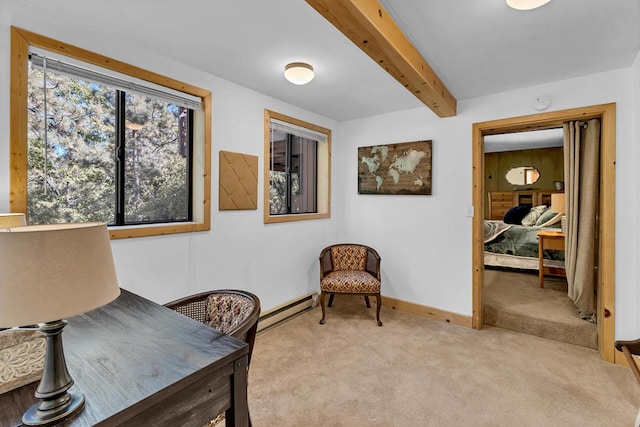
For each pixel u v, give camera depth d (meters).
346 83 2.67
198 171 2.47
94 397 0.77
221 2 1.59
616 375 2.16
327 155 3.80
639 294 2.19
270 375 2.16
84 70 1.82
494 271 4.70
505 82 2.62
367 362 2.34
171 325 1.20
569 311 2.99
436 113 3.01
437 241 3.25
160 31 1.87
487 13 1.68
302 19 1.74
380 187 3.61
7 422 0.72
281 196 3.41
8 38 1.55
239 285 2.75
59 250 0.66
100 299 0.72
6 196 1.57
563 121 2.71
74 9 1.65
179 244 2.31
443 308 3.21
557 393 1.96
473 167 3.02
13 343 0.86
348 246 3.58
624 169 2.33
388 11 1.65
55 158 1.87
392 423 1.70
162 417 0.81
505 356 2.44
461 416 1.75
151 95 2.12
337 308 3.56
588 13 1.67
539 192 6.16
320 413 1.77
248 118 2.79
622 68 2.34
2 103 1.54
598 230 2.66
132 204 2.22
